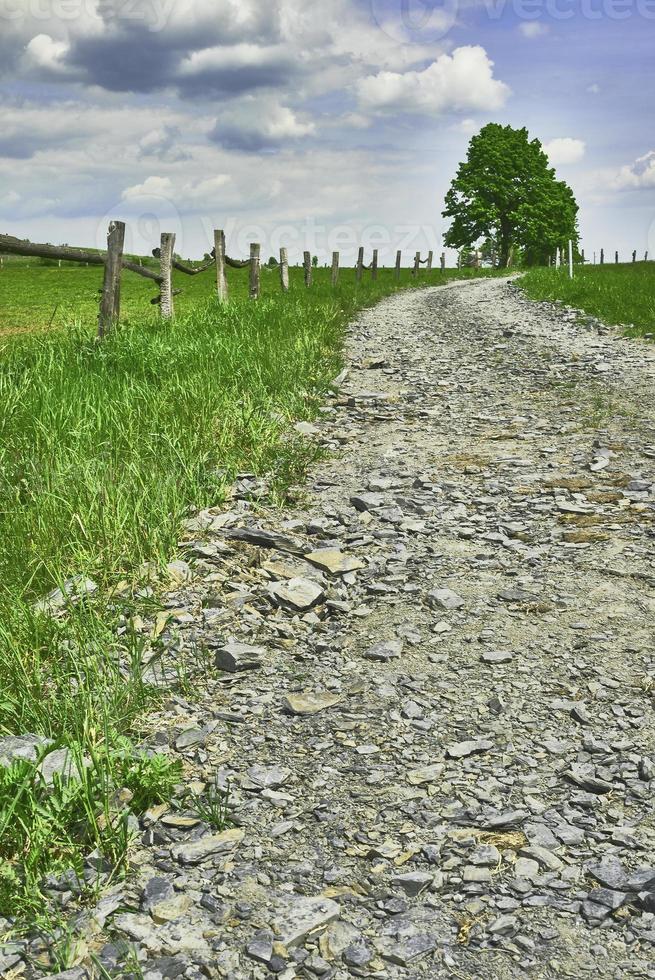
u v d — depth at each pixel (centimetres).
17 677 371
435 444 845
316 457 787
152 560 518
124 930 256
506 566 532
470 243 7112
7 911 262
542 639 436
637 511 621
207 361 1017
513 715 371
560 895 268
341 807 315
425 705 382
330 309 2016
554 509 635
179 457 674
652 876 271
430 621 462
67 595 441
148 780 316
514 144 6938
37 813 288
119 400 791
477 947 249
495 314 2105
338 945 251
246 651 422
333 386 1100
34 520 522
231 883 276
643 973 238
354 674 412
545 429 891
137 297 2530
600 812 308
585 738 352
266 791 323
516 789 322
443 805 314
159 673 403
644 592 483
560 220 7669
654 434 850
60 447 629
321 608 484
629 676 397
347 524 616
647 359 1289
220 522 592
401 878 275
